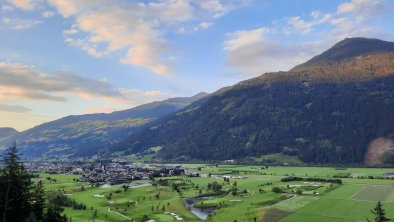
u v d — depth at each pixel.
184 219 184.75
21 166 124.00
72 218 170.88
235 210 199.38
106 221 171.38
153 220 182.00
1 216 115.12
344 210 189.62
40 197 132.25
